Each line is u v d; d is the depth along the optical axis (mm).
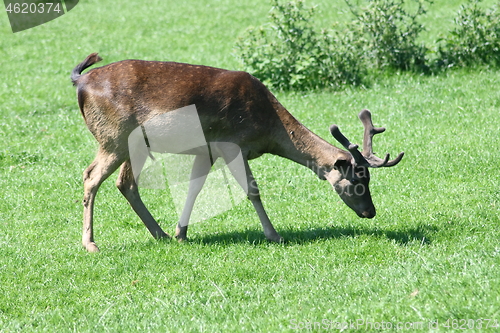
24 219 15102
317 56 25828
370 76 26000
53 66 32312
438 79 25062
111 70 12266
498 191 14422
